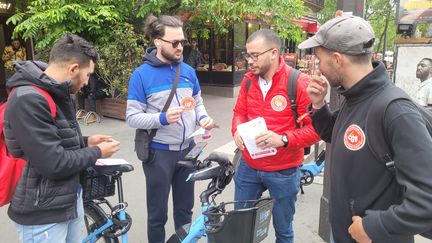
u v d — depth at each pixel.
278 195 2.62
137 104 2.78
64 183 2.00
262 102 2.58
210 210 2.18
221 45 12.55
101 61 7.88
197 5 8.52
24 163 1.95
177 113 2.65
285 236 2.73
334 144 1.61
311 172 4.61
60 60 1.99
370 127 1.43
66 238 2.29
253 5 8.54
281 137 2.40
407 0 3.38
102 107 8.77
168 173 2.88
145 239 3.58
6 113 1.90
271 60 2.46
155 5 8.23
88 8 7.94
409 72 3.36
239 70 12.74
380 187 1.45
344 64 1.50
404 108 1.35
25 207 1.95
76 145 2.10
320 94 1.93
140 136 2.84
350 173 1.52
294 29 9.71
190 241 2.44
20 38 11.05
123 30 8.18
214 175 2.31
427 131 1.34
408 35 3.42
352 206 1.53
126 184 4.84
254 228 2.05
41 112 1.86
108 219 2.67
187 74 2.92
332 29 1.50
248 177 2.71
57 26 7.85
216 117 9.02
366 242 1.41
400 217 1.30
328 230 3.46
